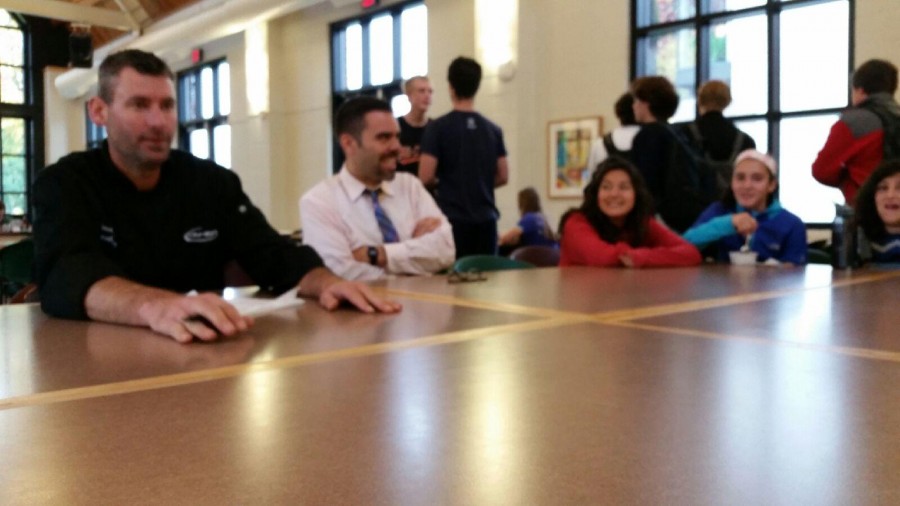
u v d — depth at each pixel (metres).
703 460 0.54
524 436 0.60
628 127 3.95
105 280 1.33
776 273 2.21
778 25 5.57
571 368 0.88
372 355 0.97
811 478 0.50
